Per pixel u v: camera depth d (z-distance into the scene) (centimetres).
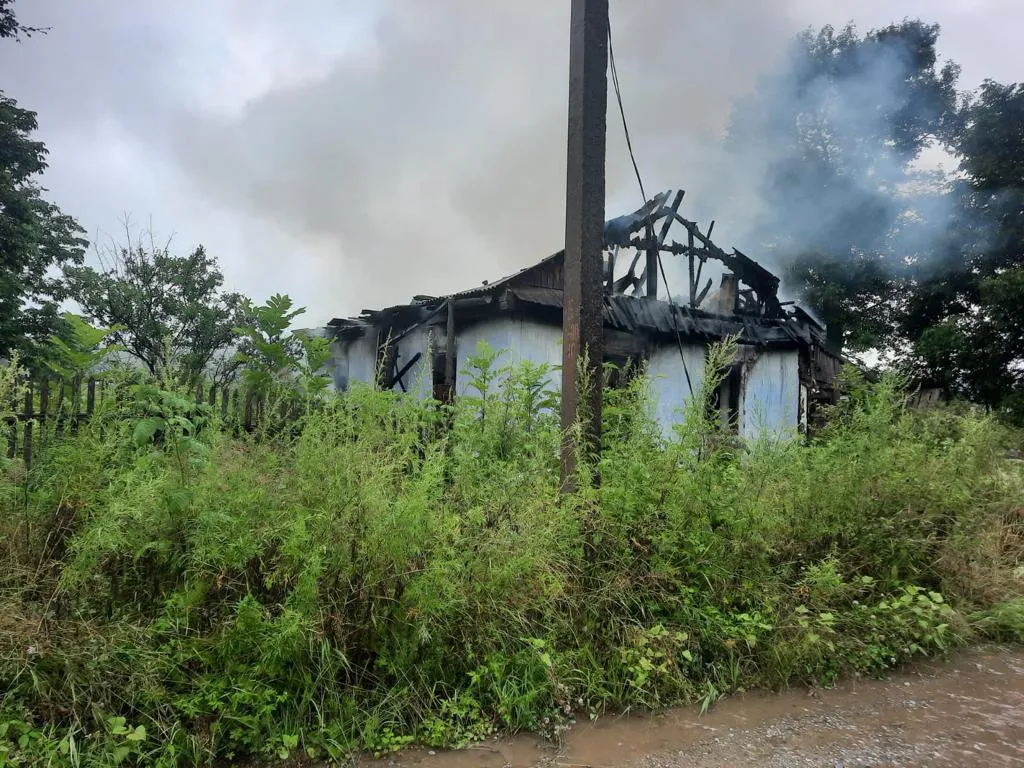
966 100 2197
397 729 253
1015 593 424
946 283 1984
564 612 308
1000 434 572
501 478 332
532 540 285
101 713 222
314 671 253
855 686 322
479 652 278
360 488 272
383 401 344
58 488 292
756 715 289
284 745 234
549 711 270
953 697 312
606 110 400
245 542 271
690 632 321
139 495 268
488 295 919
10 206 1460
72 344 338
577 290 386
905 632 357
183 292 1906
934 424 535
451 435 410
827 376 1551
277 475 315
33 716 220
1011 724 284
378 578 264
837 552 397
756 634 326
